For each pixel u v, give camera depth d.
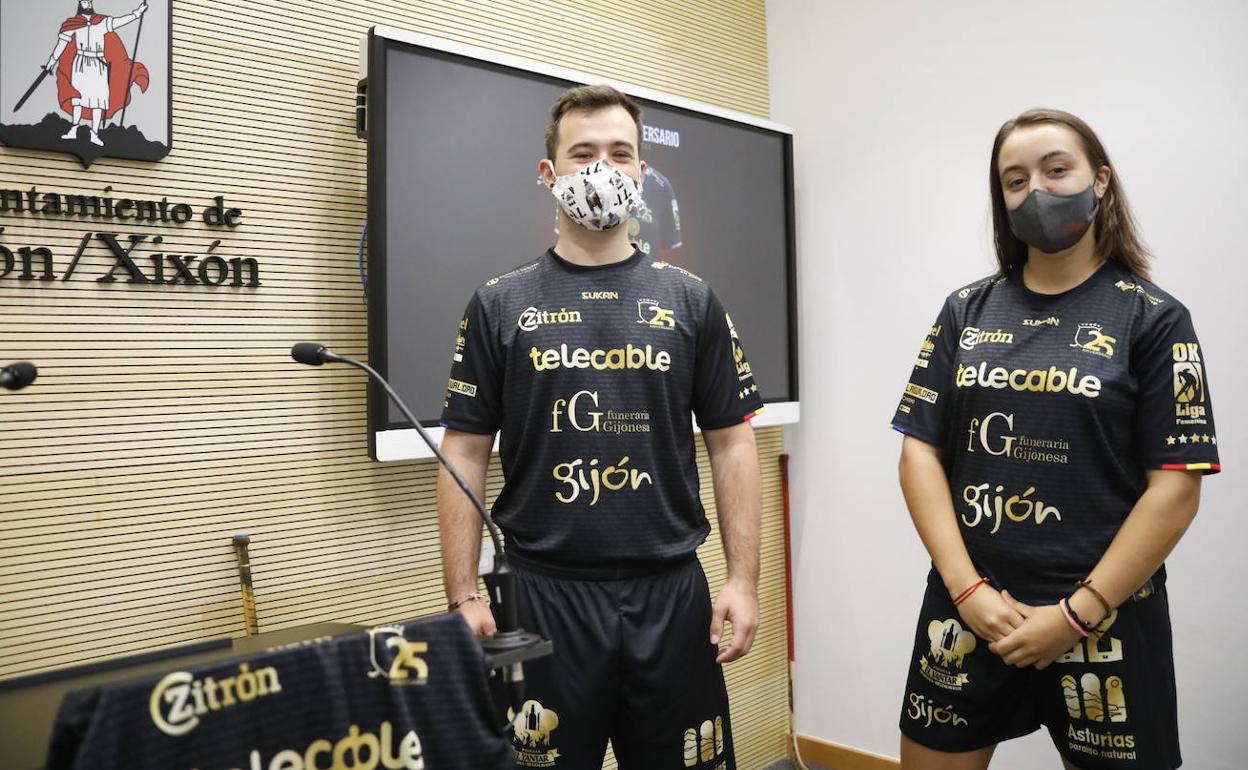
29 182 1.76
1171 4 2.48
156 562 1.91
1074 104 2.67
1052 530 1.59
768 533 3.31
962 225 2.91
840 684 3.24
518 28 2.60
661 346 1.57
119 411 1.86
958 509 1.71
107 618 1.85
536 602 1.54
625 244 1.63
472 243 2.34
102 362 1.84
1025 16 2.77
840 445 3.22
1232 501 2.38
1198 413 1.53
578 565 1.54
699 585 1.61
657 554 1.55
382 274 2.12
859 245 3.16
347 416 2.21
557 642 1.53
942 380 1.79
